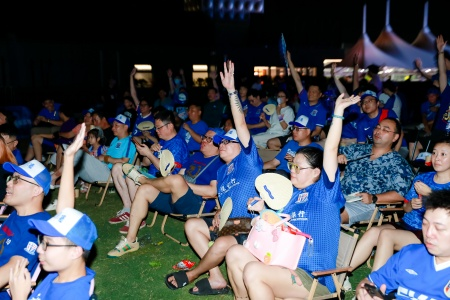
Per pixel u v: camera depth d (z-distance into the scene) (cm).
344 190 510
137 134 850
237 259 342
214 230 424
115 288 429
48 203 670
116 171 598
